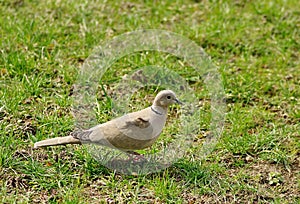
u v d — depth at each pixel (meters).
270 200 14.02
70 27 20.66
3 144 14.70
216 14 22.28
